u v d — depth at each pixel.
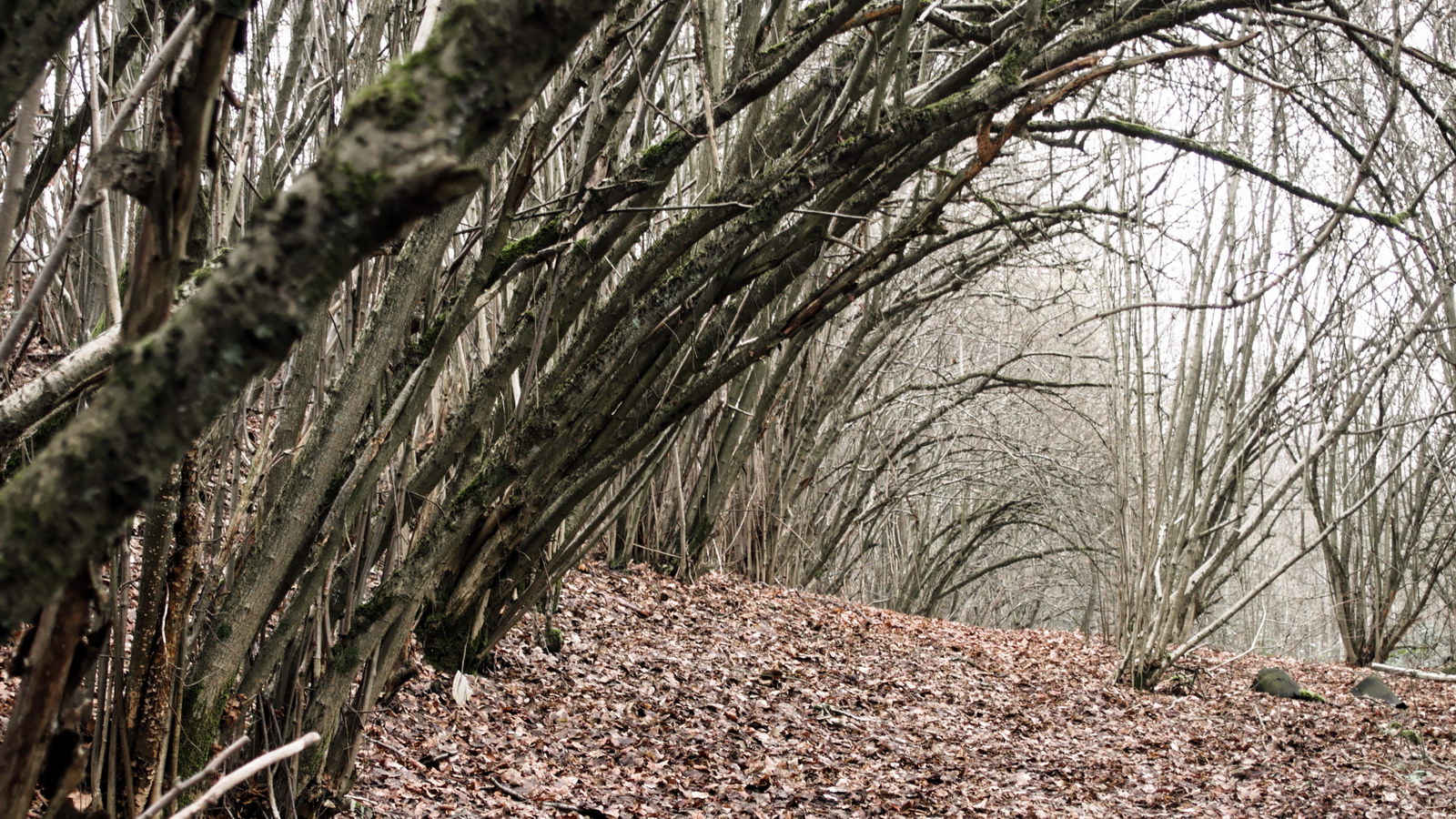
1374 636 14.88
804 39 4.17
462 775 5.02
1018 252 11.07
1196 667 12.62
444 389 4.93
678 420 5.12
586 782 5.41
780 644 9.99
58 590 0.84
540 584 5.92
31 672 1.05
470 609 5.80
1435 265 5.68
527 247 4.02
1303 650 27.75
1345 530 14.95
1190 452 12.53
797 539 15.73
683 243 4.35
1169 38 5.41
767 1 5.93
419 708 5.64
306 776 3.51
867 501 20.98
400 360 3.85
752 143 5.35
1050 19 3.95
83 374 2.06
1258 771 8.26
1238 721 10.09
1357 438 14.73
